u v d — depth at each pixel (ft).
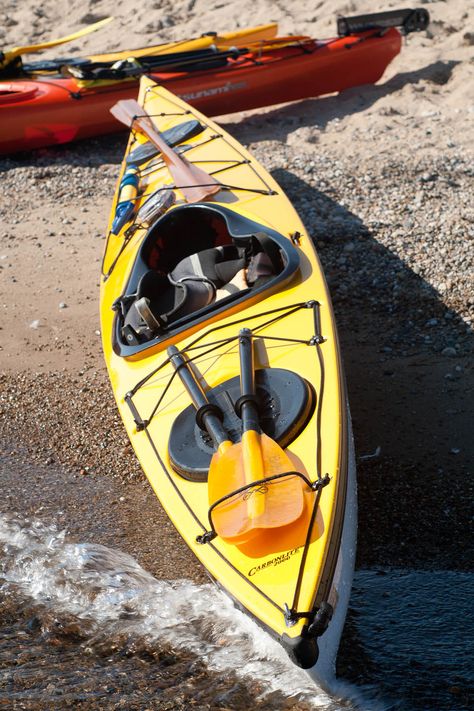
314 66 52.80
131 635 21.04
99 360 33.32
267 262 26.84
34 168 49.60
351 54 53.26
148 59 51.83
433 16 62.28
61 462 28.63
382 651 19.72
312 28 63.10
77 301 37.11
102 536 25.12
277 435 20.18
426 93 52.47
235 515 18.35
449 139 46.32
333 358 22.54
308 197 41.75
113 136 54.24
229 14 68.49
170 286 28.40
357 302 34.24
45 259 40.47
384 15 53.67
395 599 21.29
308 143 48.60
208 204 30.32
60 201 45.98
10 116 49.29
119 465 28.07
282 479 18.83
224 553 18.69
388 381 29.78
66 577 23.47
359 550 23.04
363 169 43.93
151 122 42.16
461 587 21.47
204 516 19.72
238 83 51.70
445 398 28.60
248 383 21.22
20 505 26.73
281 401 21.11
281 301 25.07
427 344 31.42
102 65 51.78
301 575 17.44
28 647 20.85
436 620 20.54
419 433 27.22
